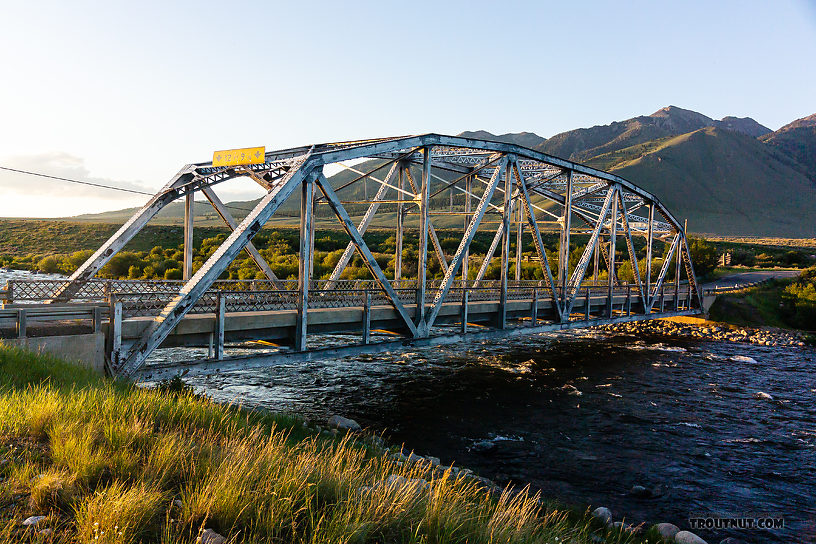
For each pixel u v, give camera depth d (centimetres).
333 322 1509
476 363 2631
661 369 2734
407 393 1988
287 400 1805
